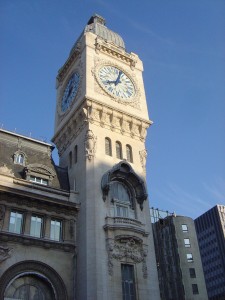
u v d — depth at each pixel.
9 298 33.59
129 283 38.16
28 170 42.06
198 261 89.50
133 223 41.03
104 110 47.84
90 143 44.72
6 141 44.62
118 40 60.03
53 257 37.31
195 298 83.88
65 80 57.19
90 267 36.41
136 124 50.59
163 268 89.00
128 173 44.38
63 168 47.75
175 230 92.88
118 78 53.31
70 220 40.31
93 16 64.19
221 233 164.12
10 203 37.41
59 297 35.75
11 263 34.59
